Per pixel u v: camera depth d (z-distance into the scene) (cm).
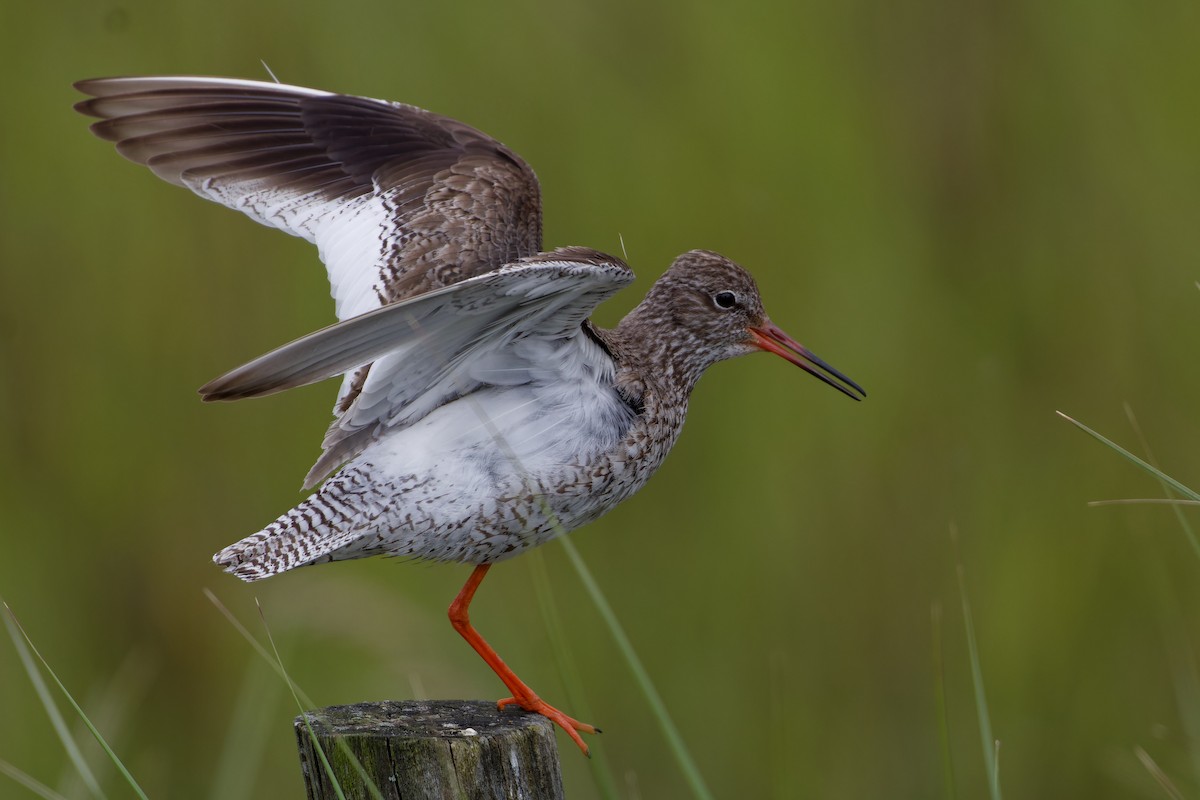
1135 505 1305
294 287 1281
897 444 1312
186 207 1289
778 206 1288
